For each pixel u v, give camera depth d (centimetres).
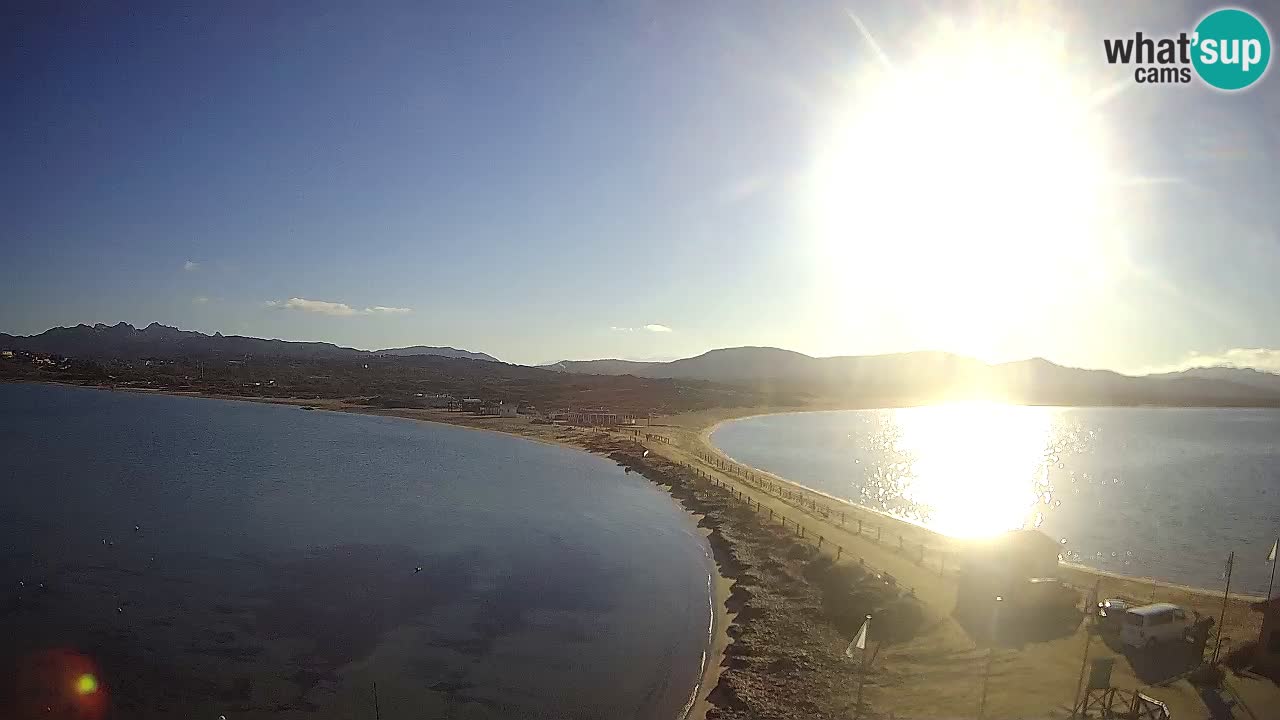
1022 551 3319
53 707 2586
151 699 2655
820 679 2620
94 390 19988
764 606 3444
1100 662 2227
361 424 13612
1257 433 17700
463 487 7075
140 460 8175
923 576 3728
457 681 2802
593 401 18800
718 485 6912
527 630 3319
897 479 9012
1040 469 10319
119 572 4081
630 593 3841
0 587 3778
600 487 7275
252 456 8831
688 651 3052
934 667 2634
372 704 2634
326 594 3788
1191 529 5972
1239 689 2339
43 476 7006
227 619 3419
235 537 4888
